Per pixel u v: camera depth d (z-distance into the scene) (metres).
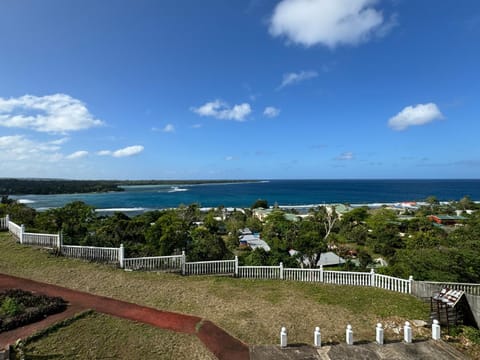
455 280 14.57
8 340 7.14
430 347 7.87
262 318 9.38
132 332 8.10
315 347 7.71
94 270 12.96
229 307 10.15
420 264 16.14
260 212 83.25
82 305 9.62
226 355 7.23
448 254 16.44
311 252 26.55
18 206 25.41
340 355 7.36
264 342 7.90
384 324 9.17
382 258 38.88
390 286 12.44
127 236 23.38
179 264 13.70
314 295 11.57
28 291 10.55
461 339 8.34
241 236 51.66
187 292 11.38
